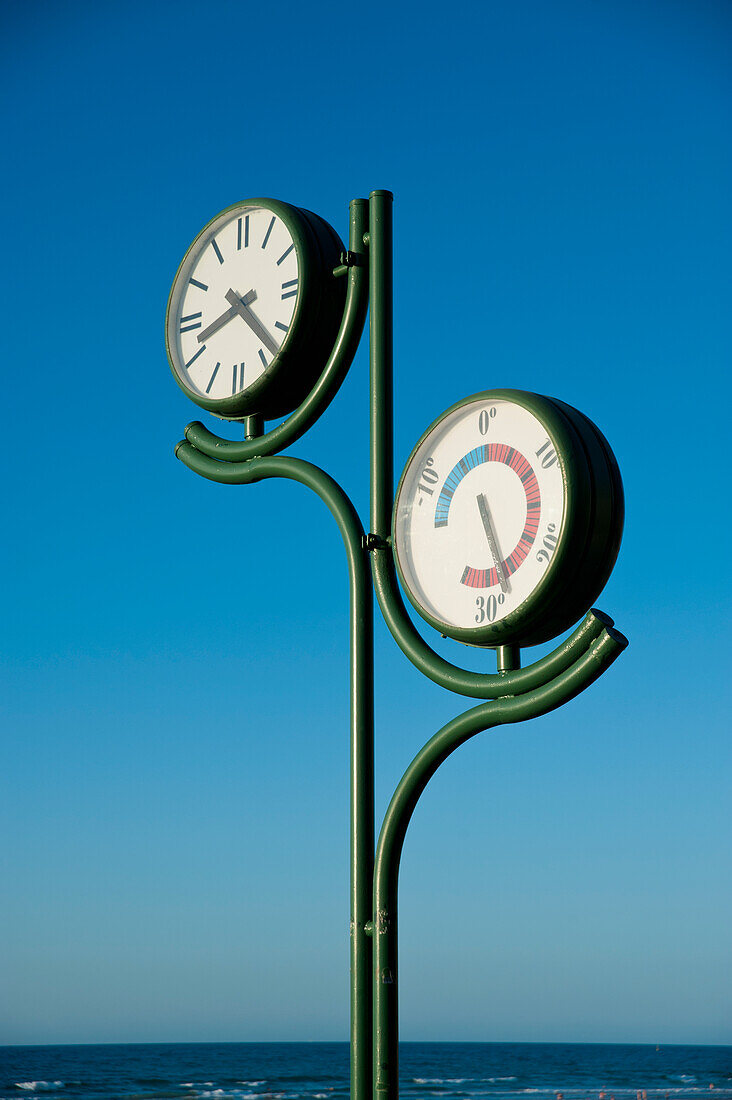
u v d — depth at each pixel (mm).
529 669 4332
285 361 5477
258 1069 95688
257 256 5734
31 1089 78750
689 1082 92188
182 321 6039
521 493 4488
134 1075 90125
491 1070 107562
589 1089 85375
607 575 4543
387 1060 4328
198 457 5844
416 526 4820
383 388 5160
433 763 4570
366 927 4504
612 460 4609
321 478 5207
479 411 4711
